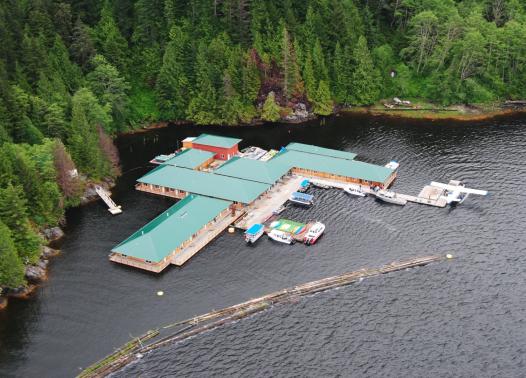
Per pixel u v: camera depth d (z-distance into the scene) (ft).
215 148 611.47
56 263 445.78
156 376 340.59
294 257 448.65
